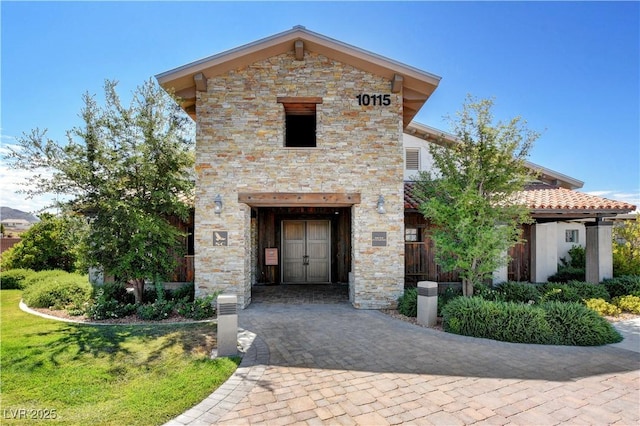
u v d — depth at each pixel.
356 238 10.06
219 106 10.03
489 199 9.13
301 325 8.14
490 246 8.88
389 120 10.19
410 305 9.12
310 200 10.01
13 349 6.32
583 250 14.62
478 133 9.07
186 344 6.61
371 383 5.00
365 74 10.22
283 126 10.29
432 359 5.96
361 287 10.01
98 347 6.44
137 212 9.20
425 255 12.26
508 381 5.07
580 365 5.71
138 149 9.06
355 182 10.10
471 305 7.64
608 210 11.07
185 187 9.98
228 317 6.00
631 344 6.86
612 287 11.07
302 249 15.12
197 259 9.91
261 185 9.99
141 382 5.00
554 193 13.34
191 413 4.14
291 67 10.13
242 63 10.02
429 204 9.09
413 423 3.92
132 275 9.34
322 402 4.43
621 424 3.92
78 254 9.16
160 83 9.60
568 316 7.07
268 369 5.50
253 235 14.55
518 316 7.14
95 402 4.41
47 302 10.12
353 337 7.21
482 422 3.95
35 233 17.81
